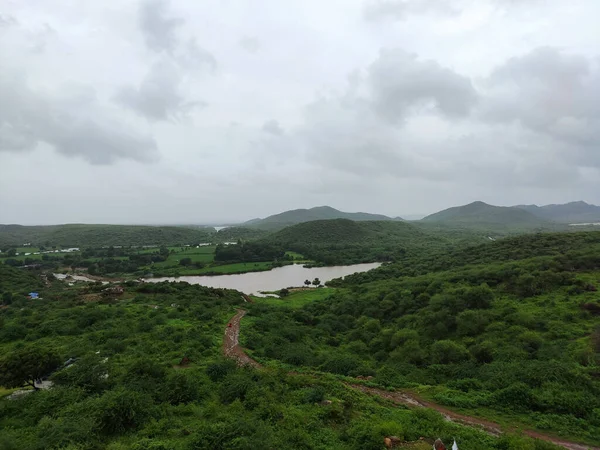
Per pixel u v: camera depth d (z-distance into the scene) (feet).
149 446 55.31
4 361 92.84
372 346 152.66
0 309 228.84
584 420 69.31
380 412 75.36
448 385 94.58
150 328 162.81
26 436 61.87
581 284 158.71
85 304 228.43
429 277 238.89
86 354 113.91
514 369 92.58
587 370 87.97
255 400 77.56
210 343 142.00
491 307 156.46
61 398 78.84
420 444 59.21
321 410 73.82
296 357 126.41
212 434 57.77
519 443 57.88
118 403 68.23
